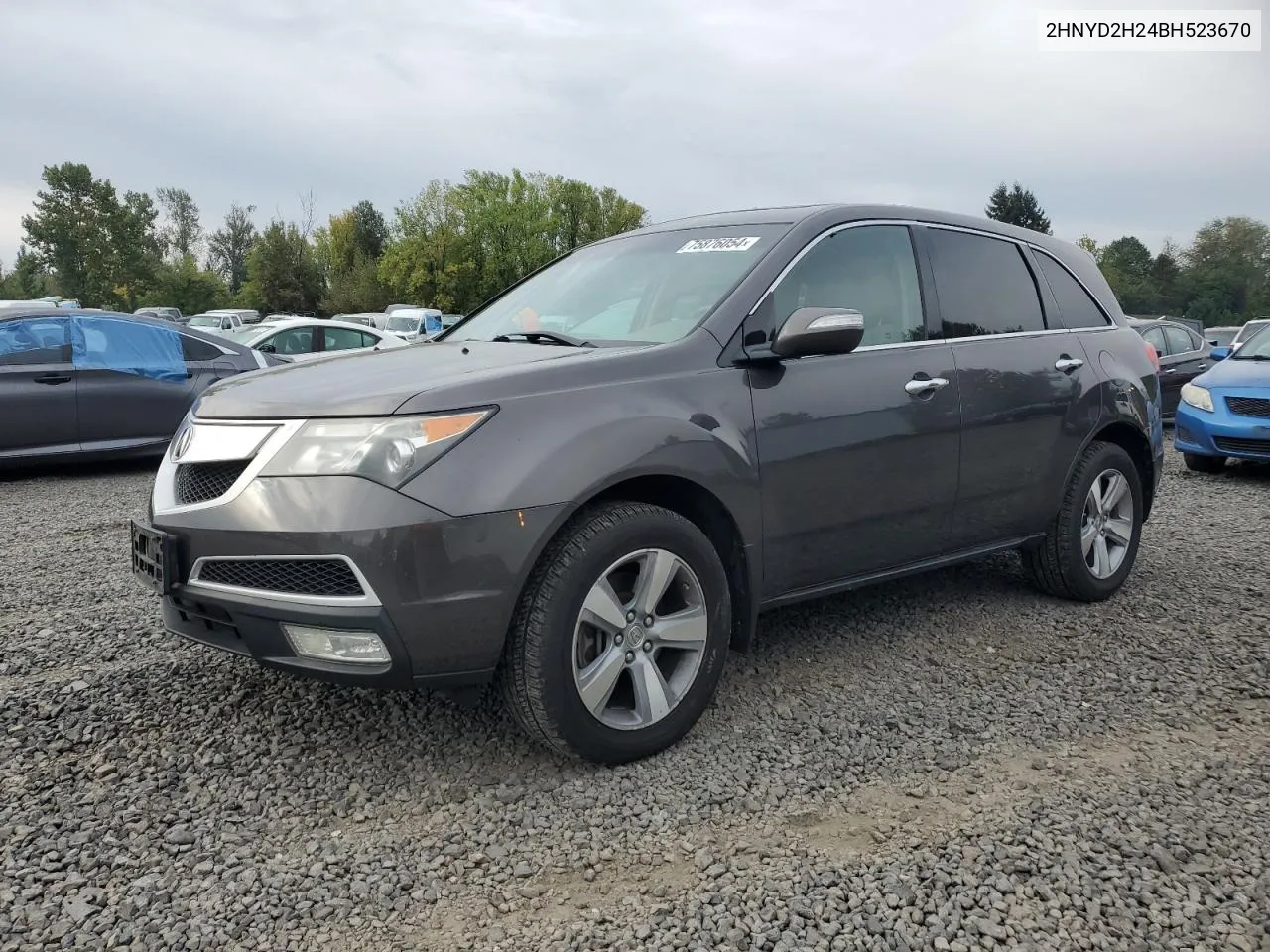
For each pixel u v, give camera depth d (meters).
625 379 3.09
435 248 59.59
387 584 2.64
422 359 3.32
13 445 8.48
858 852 2.58
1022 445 4.27
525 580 2.79
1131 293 98.69
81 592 4.98
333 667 2.75
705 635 3.19
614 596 2.97
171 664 3.90
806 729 3.33
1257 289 100.50
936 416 3.87
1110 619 4.52
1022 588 5.00
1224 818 2.73
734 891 2.40
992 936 2.22
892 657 4.01
